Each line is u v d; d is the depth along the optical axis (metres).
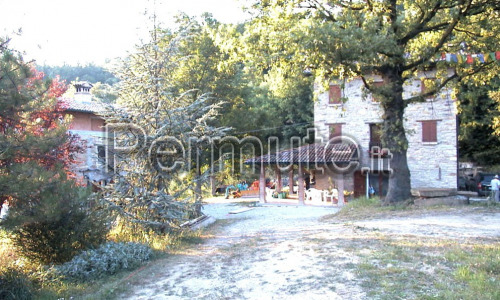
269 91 43.84
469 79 19.06
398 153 16.89
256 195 35.09
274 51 15.90
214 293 7.07
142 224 12.52
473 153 36.31
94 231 9.79
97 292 7.69
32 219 7.09
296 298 6.33
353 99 26.78
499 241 9.05
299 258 8.62
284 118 44.47
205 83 22.92
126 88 13.73
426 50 15.70
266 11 16.84
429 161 25.77
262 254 9.52
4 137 7.16
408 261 7.58
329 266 7.74
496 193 21.20
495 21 15.92
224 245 11.51
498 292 5.66
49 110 10.22
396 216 14.02
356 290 6.32
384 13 15.66
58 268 8.60
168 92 14.02
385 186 26.53
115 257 9.25
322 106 27.58
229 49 17.38
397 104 16.67
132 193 12.88
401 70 16.56
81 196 9.34
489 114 33.12
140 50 13.92
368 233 10.72
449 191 21.88
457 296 5.64
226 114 25.64
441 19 16.84
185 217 13.34
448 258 7.57
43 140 7.66
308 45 13.73
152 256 10.45
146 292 7.55
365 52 13.78
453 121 25.30
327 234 11.15
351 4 16.48
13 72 7.54
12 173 6.94
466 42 17.09
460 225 11.44
